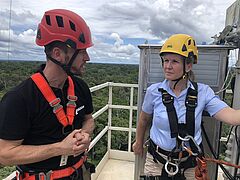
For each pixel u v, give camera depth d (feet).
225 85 6.56
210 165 6.89
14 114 3.78
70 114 4.34
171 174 5.48
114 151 13.28
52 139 4.21
